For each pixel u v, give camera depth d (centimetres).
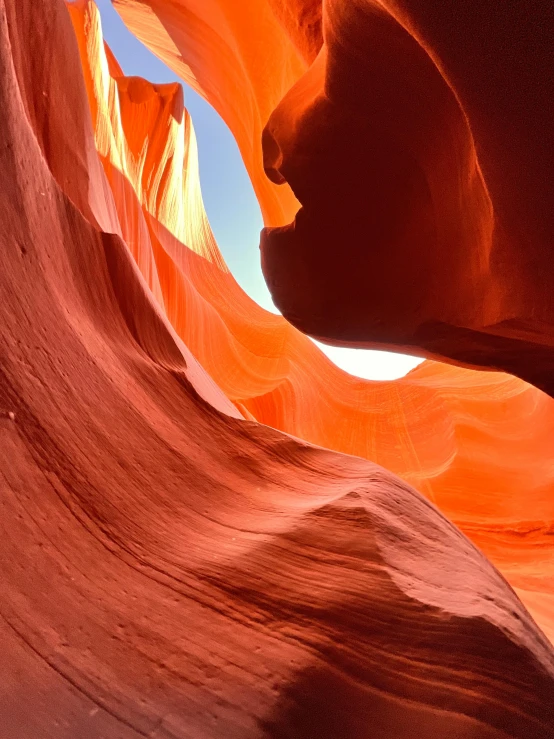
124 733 121
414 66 343
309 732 135
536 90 222
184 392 240
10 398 162
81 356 199
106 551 157
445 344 489
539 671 150
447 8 223
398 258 490
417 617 151
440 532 214
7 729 111
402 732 136
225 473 215
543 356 441
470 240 379
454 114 348
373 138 442
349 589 159
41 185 214
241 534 186
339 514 185
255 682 138
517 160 261
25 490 151
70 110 301
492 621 153
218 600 157
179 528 179
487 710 138
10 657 122
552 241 276
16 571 136
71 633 133
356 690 141
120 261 255
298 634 150
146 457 194
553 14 192
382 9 308
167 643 141
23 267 189
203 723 128
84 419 182
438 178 409
